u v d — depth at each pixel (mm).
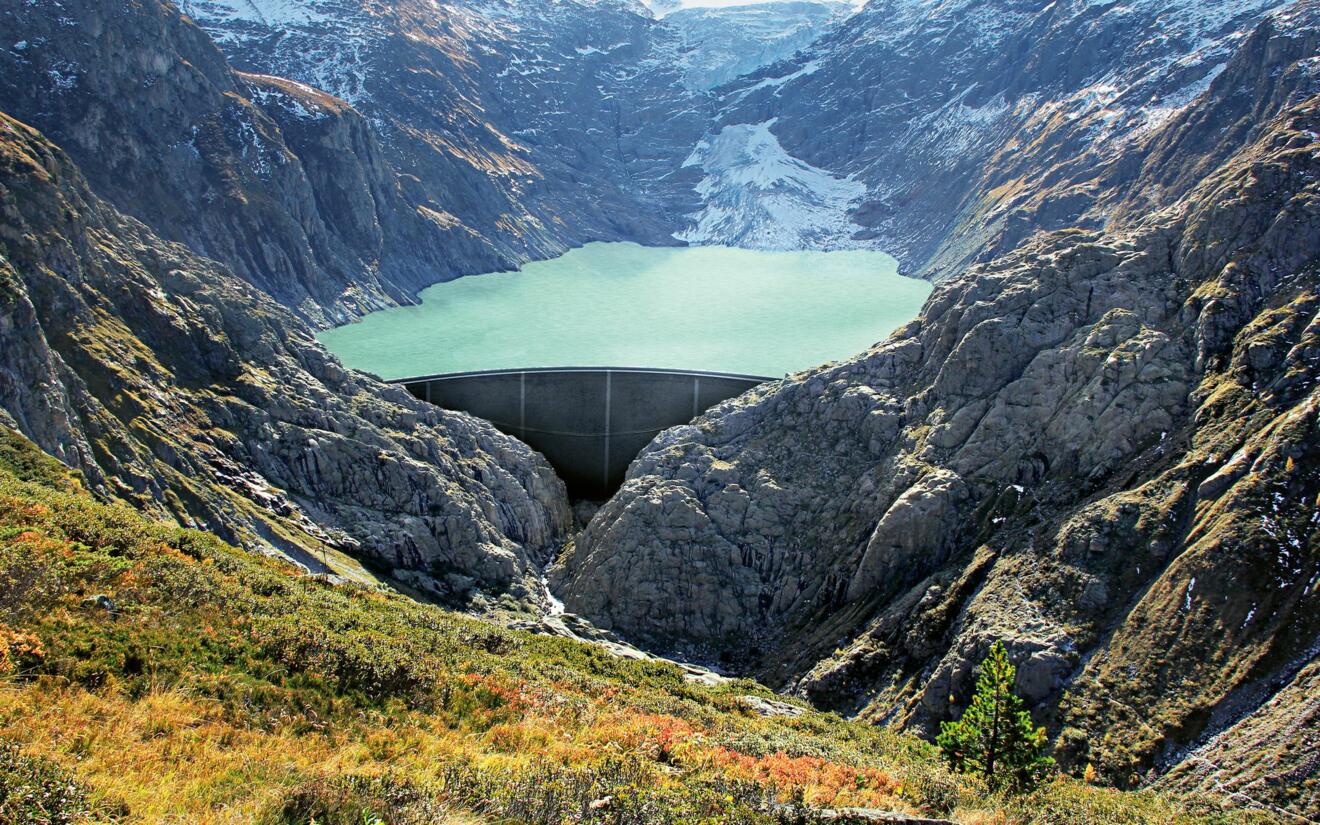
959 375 141000
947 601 113250
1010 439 129250
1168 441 114812
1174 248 139125
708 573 141000
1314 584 88812
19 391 102688
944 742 65875
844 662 115250
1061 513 115312
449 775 38156
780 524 144625
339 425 151375
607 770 42594
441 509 147625
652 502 147875
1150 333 126438
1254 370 113125
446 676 55000
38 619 45438
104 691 41906
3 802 29125
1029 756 62812
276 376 154375
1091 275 141250
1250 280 124125
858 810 43812
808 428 156375
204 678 45594
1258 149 143750
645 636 138375
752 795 42969
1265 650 87438
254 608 57281
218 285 162875
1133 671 93438
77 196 147625
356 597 79688
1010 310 142875
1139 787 84812
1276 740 80625
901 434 144500
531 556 163125
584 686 66750
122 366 129500
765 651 132125
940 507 126125
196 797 34188
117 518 67688
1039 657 97625
